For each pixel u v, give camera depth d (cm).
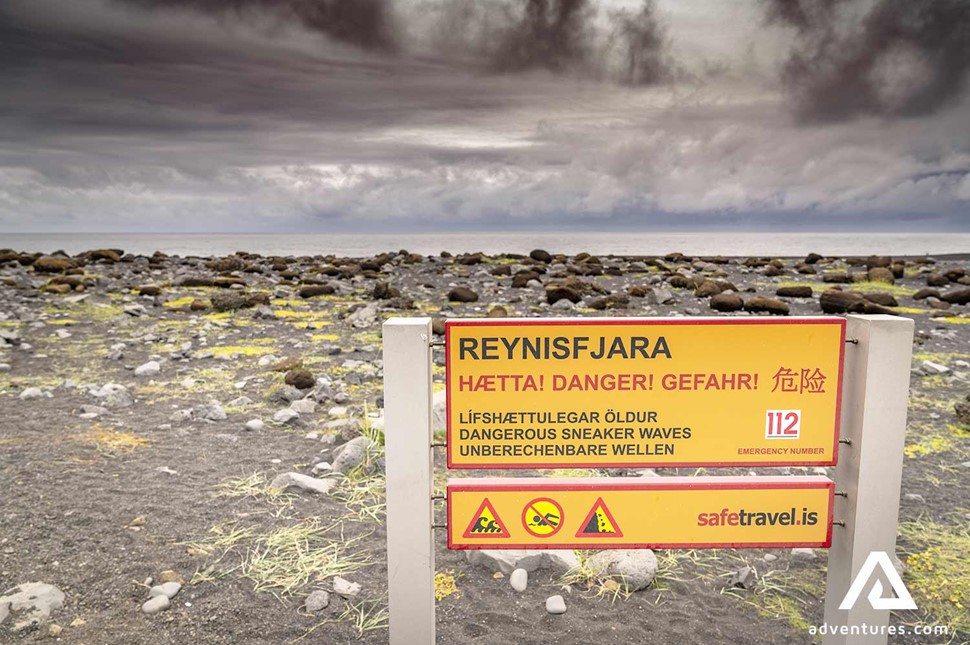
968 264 2862
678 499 301
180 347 1037
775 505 302
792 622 360
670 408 296
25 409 699
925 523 468
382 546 430
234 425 668
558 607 364
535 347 294
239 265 2362
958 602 374
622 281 2011
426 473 296
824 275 2098
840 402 297
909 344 288
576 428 299
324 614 357
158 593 363
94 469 532
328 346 1062
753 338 292
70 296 1537
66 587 366
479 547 306
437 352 987
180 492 495
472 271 2350
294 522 456
